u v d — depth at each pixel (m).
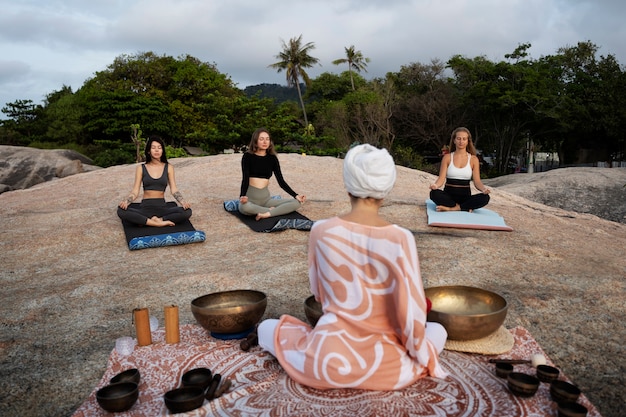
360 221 2.39
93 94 42.19
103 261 5.42
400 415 2.20
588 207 16.27
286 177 10.13
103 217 7.07
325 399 2.32
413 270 2.26
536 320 3.59
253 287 4.41
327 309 2.41
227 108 31.48
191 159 12.41
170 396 2.36
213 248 5.79
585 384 2.71
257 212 6.68
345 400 2.31
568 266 4.96
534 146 40.34
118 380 2.58
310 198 8.15
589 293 4.15
